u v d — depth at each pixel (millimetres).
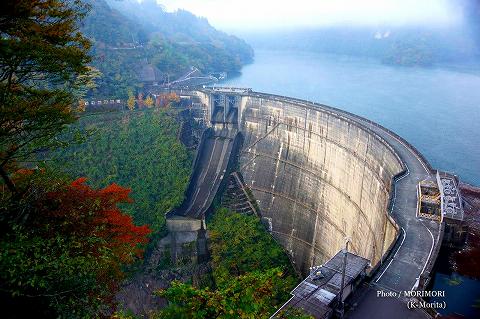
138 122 113625
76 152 102375
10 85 25219
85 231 28516
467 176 100250
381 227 58719
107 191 37344
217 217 92500
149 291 79500
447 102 156125
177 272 83875
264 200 99688
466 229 46375
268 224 96875
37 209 27250
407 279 39406
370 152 73625
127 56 164250
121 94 133250
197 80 188000
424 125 131750
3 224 25141
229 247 84938
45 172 30516
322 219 87438
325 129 88312
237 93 110312
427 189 54844
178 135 109812
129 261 34062
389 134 78188
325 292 34469
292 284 78062
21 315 21953
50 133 28031
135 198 96312
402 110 147375
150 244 86125
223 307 19094
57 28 26141
